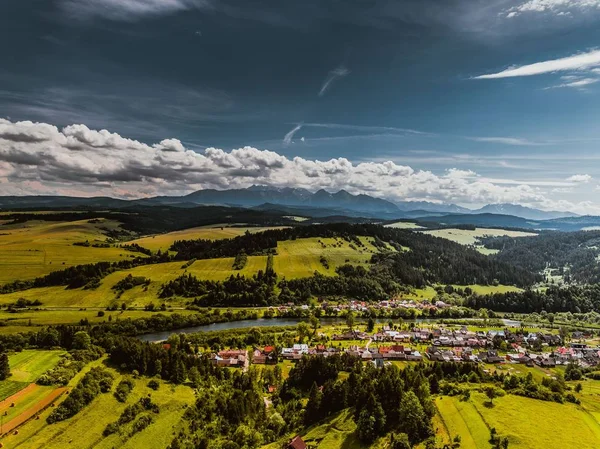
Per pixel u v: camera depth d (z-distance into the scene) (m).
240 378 179.62
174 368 176.25
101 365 174.75
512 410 142.12
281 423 147.50
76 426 132.50
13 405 135.88
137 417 143.00
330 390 152.38
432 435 124.62
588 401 159.25
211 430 143.62
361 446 123.75
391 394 137.25
